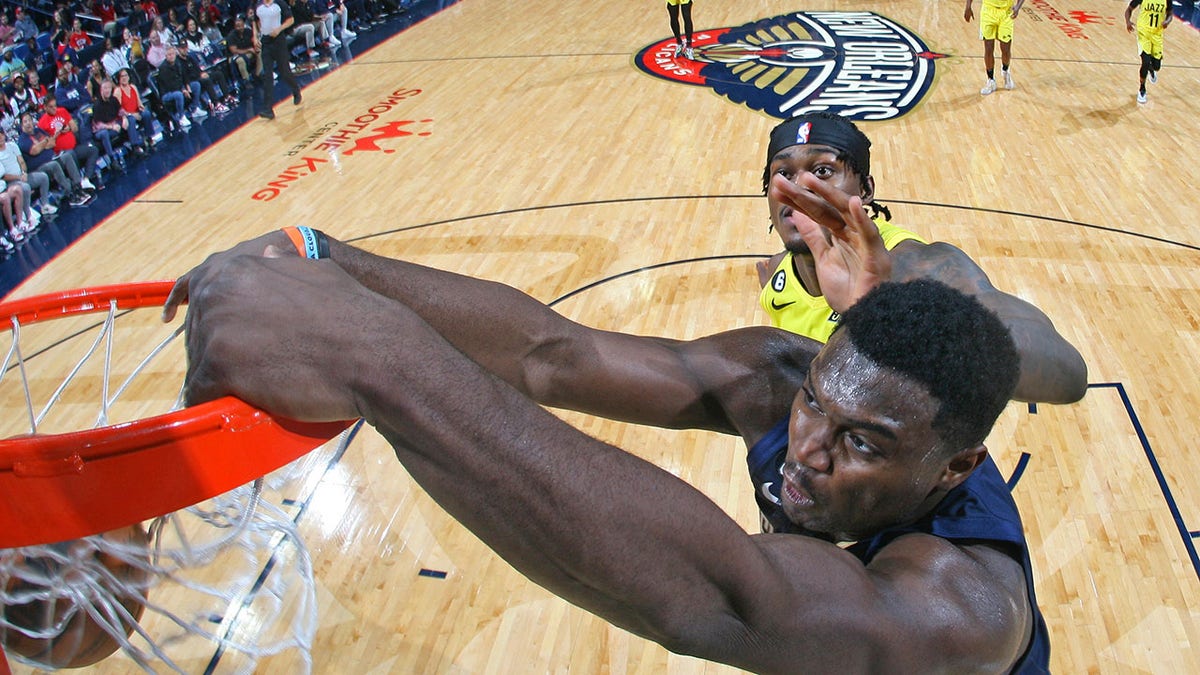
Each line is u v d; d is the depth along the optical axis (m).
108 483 0.85
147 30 11.67
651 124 9.20
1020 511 4.30
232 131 9.78
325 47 12.60
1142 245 6.51
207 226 7.65
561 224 7.16
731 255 6.56
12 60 9.84
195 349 0.85
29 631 1.17
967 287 2.12
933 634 0.92
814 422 1.05
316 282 0.82
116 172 8.92
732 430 1.40
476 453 0.72
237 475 0.84
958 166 7.92
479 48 12.13
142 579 1.26
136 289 1.88
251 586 1.87
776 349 1.40
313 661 3.66
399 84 10.93
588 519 0.71
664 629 0.76
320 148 9.09
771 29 12.35
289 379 0.78
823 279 1.39
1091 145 8.27
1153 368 5.21
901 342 0.98
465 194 7.80
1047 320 1.94
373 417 0.75
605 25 12.91
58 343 5.45
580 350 1.27
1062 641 3.69
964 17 12.11
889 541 1.10
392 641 3.77
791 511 1.08
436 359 0.75
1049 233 6.72
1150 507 4.30
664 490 0.74
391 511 4.41
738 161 8.20
